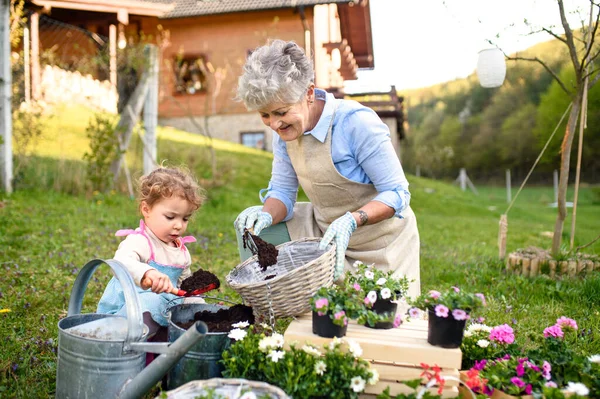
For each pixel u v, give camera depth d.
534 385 2.12
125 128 9.20
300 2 16.70
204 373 2.22
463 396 2.16
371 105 16.66
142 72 9.58
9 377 2.45
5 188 7.90
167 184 2.67
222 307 2.66
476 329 2.57
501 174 40.50
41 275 4.29
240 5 17.16
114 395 2.06
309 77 2.50
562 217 5.23
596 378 2.14
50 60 9.44
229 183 11.39
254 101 2.42
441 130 45.56
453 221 11.02
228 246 6.16
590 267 4.96
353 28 20.64
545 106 28.05
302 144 2.87
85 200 8.24
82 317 2.36
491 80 5.34
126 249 2.60
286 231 3.20
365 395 2.17
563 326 2.50
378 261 3.00
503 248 5.66
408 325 2.45
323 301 2.12
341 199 2.96
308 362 2.08
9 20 8.12
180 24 17.89
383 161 2.80
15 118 8.32
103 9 14.12
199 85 18.11
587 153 28.16
